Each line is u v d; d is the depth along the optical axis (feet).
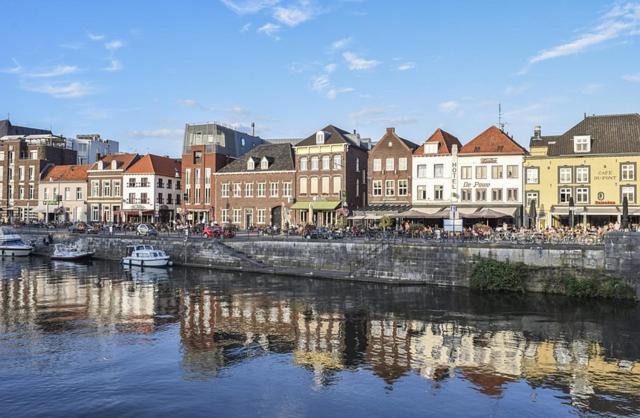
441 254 129.80
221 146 252.42
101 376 64.49
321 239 153.69
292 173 215.51
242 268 158.51
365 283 133.49
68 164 317.63
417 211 176.35
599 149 162.71
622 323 89.15
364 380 63.52
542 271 116.47
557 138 181.57
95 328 87.86
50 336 82.64
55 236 210.18
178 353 74.02
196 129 255.70
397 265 136.05
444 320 92.22
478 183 179.22
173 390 60.03
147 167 264.93
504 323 89.92
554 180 167.43
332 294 118.11
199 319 94.17
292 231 175.63
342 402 56.90
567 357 71.56
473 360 70.69
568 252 113.91
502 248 121.70
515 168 174.70
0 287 128.98
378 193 198.18
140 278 145.28
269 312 99.55
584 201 163.22
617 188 159.12
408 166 194.18
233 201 228.02
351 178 211.61
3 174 301.63
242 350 75.61
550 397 58.29
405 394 59.16
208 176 243.19
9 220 273.13
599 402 56.95
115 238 194.49
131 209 264.52
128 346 77.30
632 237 106.83
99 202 273.75
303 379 63.77
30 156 299.38
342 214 182.70
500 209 172.14
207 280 140.77
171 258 177.47
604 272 109.81
